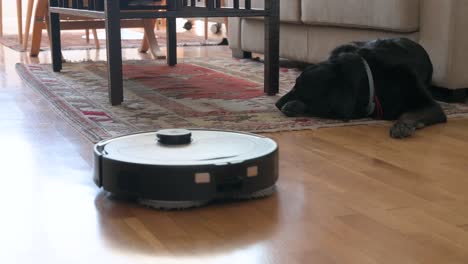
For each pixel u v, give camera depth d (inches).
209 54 159.0
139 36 210.7
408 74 78.0
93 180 53.9
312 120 79.6
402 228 44.1
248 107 88.1
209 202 49.1
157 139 53.9
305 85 81.3
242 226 44.4
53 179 55.1
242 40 144.7
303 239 42.1
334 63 79.9
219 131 57.9
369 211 47.5
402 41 82.7
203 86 106.7
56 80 112.3
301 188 53.0
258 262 38.4
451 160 61.8
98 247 40.7
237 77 117.0
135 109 86.4
